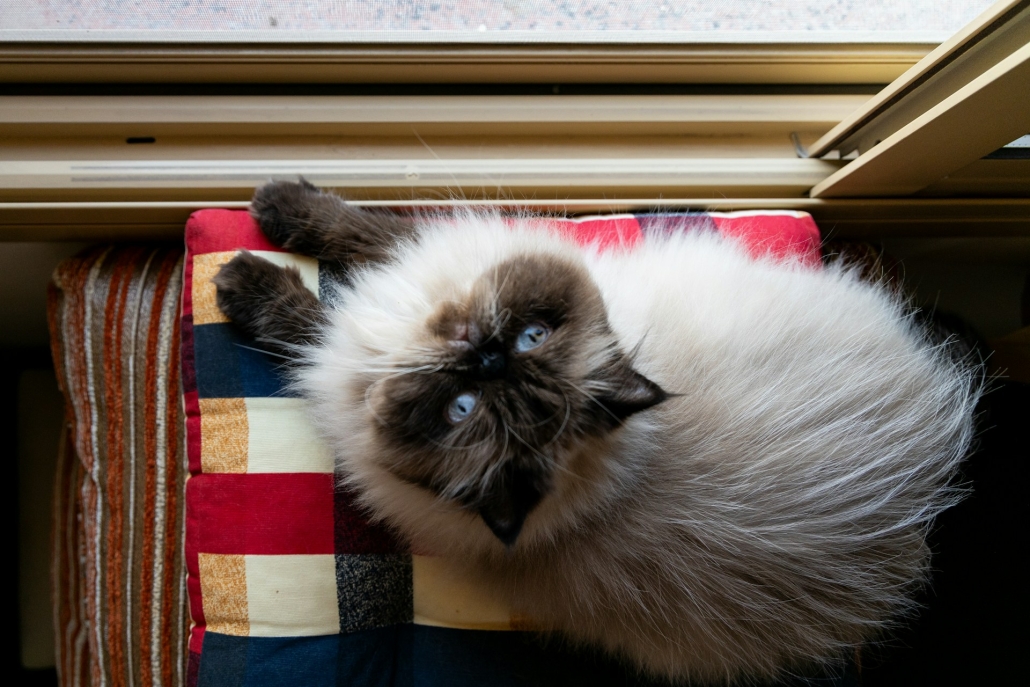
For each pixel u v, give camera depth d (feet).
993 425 3.46
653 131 4.04
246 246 3.24
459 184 3.79
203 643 2.90
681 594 2.72
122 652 3.58
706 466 2.76
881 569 2.90
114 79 3.69
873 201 3.85
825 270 3.68
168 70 3.66
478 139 3.98
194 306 3.15
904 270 4.41
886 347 3.17
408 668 3.00
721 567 2.72
